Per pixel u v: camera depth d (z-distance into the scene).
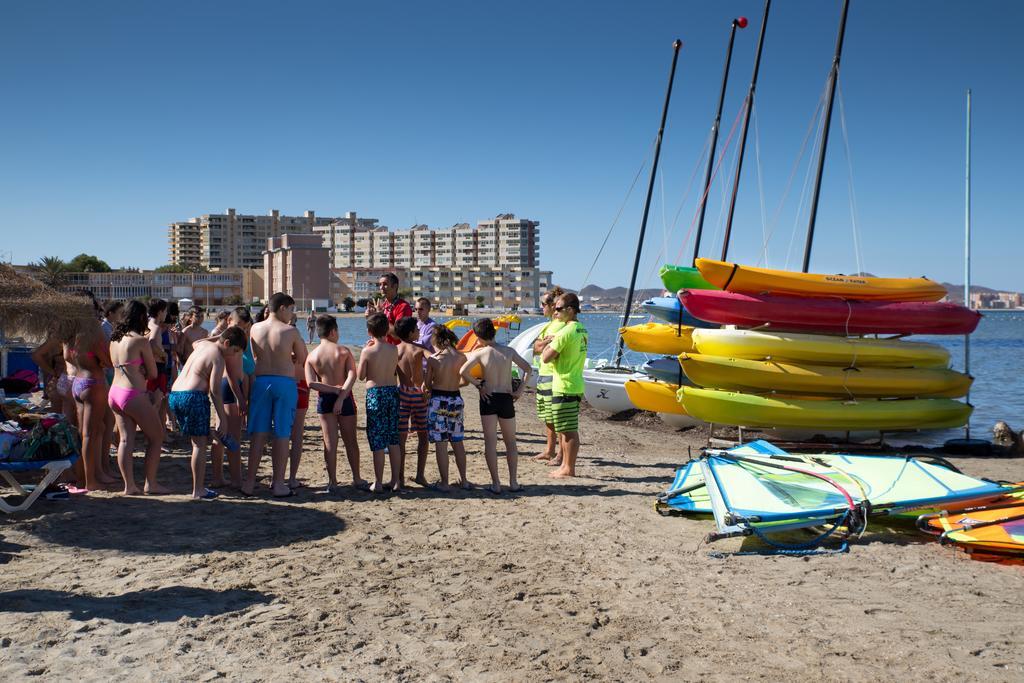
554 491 8.08
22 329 6.71
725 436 11.95
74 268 152.88
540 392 10.01
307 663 3.99
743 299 10.83
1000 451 11.85
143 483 7.71
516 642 4.32
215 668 3.90
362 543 6.08
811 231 16.89
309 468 8.95
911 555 5.92
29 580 5.03
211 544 5.91
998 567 5.65
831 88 16.66
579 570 5.57
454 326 20.81
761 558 5.85
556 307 8.89
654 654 4.18
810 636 4.42
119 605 4.70
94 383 7.22
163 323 9.62
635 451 11.43
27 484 7.38
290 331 7.38
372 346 7.63
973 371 30.44
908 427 11.19
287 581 5.20
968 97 13.70
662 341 13.87
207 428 7.21
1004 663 4.05
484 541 6.22
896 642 4.33
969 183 13.91
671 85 22.28
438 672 3.93
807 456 7.46
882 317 11.09
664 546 6.15
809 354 10.72
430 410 7.80
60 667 3.87
